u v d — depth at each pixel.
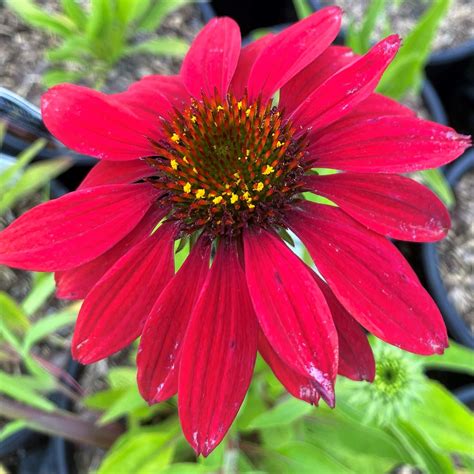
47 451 0.24
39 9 0.30
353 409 0.15
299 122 0.12
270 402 0.18
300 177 0.12
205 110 0.13
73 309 0.20
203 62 0.13
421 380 0.14
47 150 0.27
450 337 0.24
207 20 0.34
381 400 0.14
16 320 0.19
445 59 0.31
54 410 0.19
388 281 0.11
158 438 0.17
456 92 0.33
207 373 0.10
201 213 0.12
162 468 0.17
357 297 0.11
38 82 0.31
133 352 0.24
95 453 0.22
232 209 0.12
